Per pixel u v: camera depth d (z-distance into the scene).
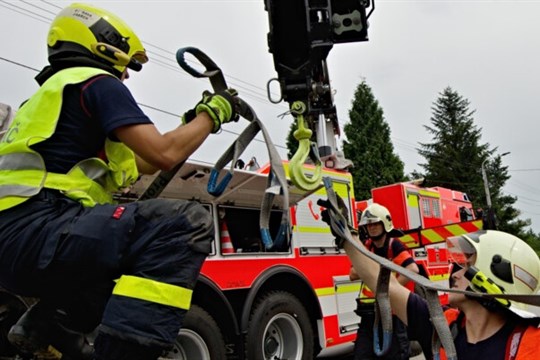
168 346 1.39
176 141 1.56
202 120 1.65
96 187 1.57
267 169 5.23
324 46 2.27
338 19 2.33
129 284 1.40
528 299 1.57
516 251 1.74
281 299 4.95
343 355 7.30
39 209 1.47
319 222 5.75
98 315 1.64
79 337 1.82
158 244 1.43
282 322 5.09
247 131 1.77
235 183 4.43
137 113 1.53
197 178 4.09
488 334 1.75
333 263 5.78
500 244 1.76
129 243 1.44
